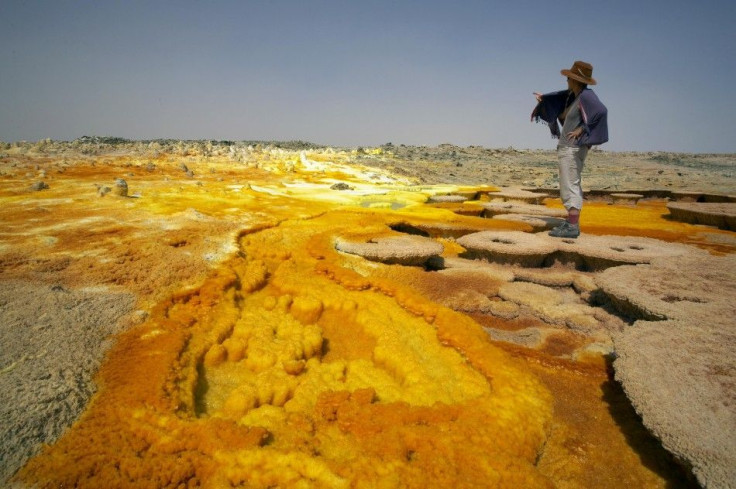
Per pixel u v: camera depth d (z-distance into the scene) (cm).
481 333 420
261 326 420
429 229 882
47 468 234
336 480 241
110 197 816
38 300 388
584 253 662
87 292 423
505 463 254
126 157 1658
